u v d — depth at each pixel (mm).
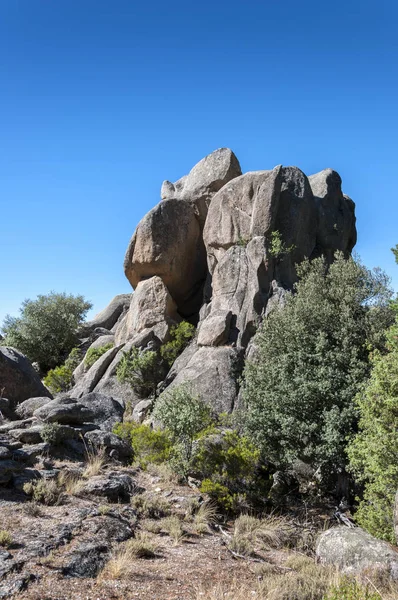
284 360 14562
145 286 25781
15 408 14789
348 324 14539
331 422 12922
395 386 10016
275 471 14406
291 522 11883
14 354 17297
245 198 23906
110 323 36688
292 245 22516
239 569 8578
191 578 7855
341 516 12352
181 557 8672
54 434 11938
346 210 26531
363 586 7105
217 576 8102
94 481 10742
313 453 13289
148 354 22203
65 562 7535
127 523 9500
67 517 9094
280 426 14078
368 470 10789
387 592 7500
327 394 13547
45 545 7887
